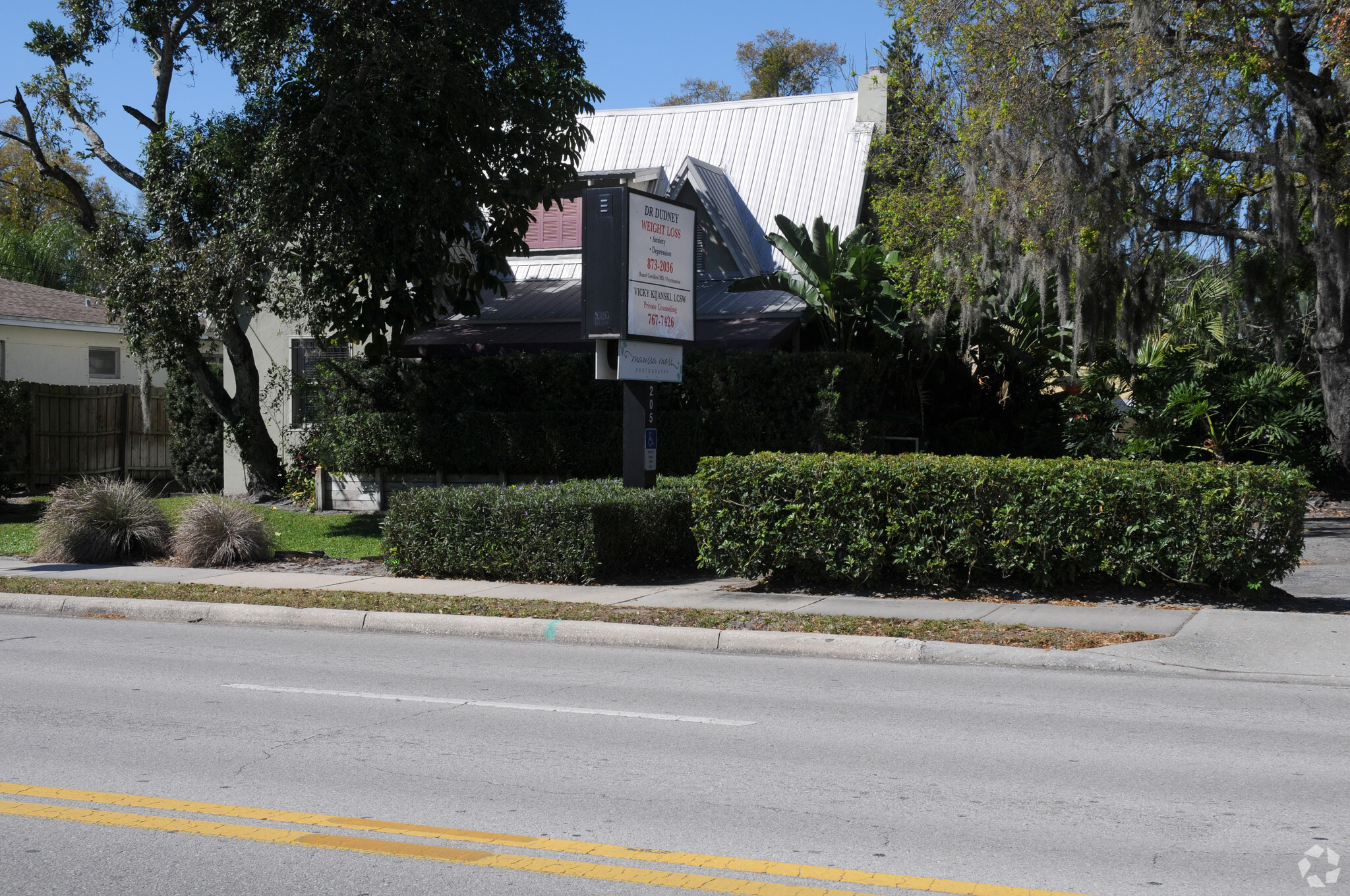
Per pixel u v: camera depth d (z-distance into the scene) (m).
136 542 15.76
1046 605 11.38
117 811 5.50
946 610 11.16
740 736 7.00
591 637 10.63
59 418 26.92
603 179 24.55
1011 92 19.39
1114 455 21.16
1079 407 22.39
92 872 4.71
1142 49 18.14
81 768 6.23
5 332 30.06
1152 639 9.80
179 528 15.39
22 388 25.75
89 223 21.25
